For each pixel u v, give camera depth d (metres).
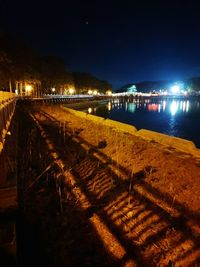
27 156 10.74
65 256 5.54
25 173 9.30
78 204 7.50
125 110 78.38
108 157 10.73
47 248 5.80
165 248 5.01
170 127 40.62
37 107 35.22
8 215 6.43
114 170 9.08
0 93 16.86
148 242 5.30
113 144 12.22
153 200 6.50
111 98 132.62
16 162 8.37
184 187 6.62
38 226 6.54
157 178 7.52
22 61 58.53
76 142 14.34
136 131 14.12
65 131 17.81
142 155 9.69
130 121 48.16
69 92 105.25
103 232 6.03
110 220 6.37
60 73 94.06
